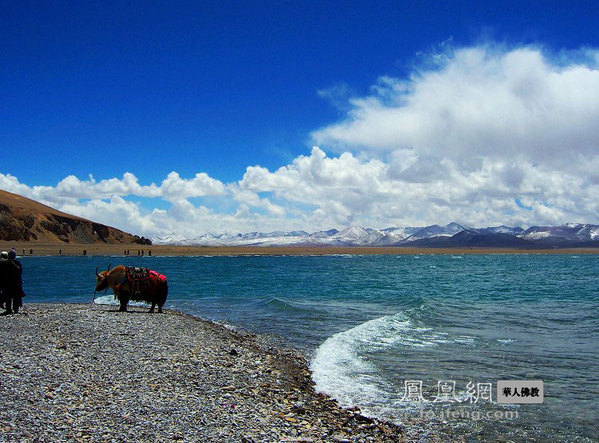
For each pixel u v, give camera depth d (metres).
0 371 10.82
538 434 9.51
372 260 174.25
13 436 7.29
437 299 38.75
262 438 8.27
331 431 9.12
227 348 16.20
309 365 14.78
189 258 161.75
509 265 140.75
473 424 9.98
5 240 191.12
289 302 33.97
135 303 31.16
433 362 15.27
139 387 10.52
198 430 8.30
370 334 20.14
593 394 12.10
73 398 9.33
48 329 17.03
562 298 41.03
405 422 10.02
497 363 15.23
